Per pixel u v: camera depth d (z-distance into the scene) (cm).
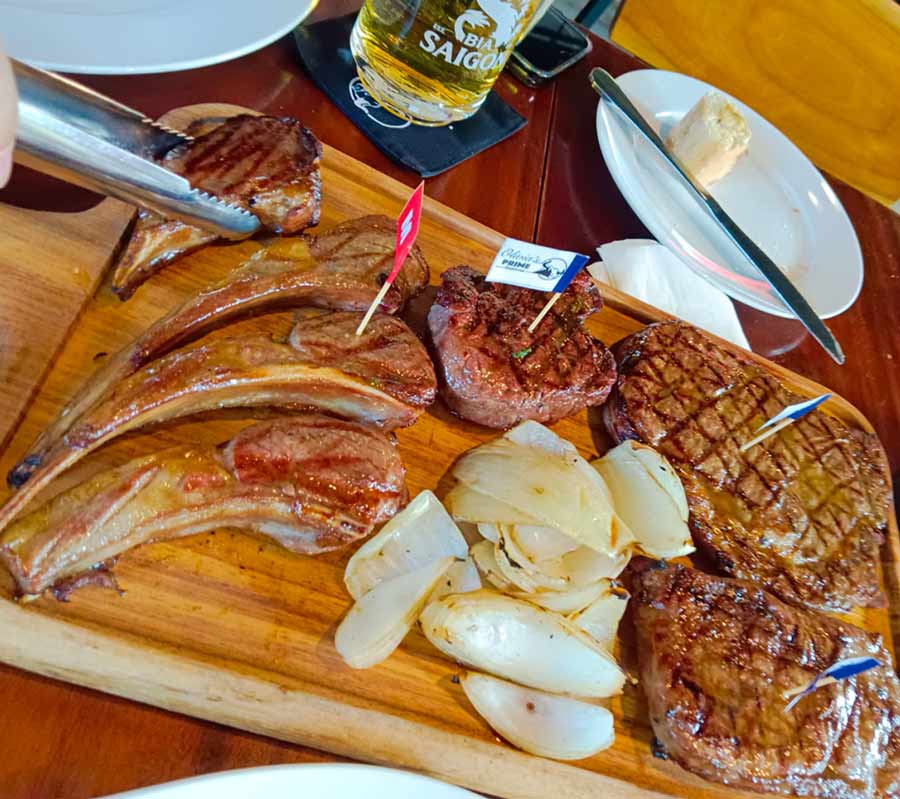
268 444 29
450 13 39
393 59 42
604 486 37
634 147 52
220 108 38
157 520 28
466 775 32
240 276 33
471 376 35
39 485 26
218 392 30
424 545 33
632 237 50
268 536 31
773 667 36
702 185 54
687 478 40
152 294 33
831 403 50
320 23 45
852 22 68
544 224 47
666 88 57
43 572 26
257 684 28
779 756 34
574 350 38
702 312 49
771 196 57
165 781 27
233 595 30
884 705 38
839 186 65
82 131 27
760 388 45
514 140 49
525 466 35
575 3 81
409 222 30
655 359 42
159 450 31
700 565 41
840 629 39
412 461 36
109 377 29
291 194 33
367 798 26
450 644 31
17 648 26
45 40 32
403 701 31
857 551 42
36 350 30
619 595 36
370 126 43
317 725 29
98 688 28
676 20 67
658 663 35
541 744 32
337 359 32
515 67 52
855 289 54
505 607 32
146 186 29
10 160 23
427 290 40
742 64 68
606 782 33
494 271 34
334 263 34
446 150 45
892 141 71
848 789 35
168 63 34
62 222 32
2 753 25
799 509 42
